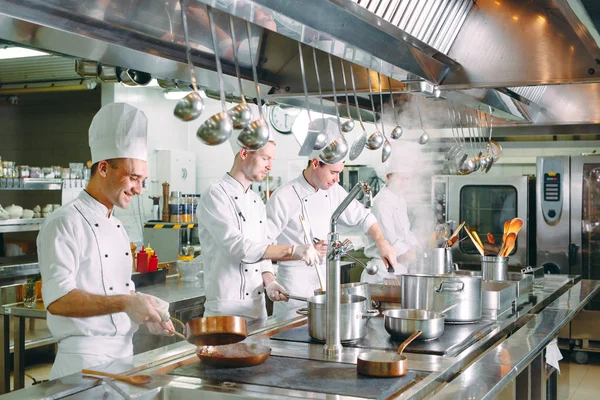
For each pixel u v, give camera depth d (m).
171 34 2.15
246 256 2.75
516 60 3.00
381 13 2.45
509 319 2.84
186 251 5.13
